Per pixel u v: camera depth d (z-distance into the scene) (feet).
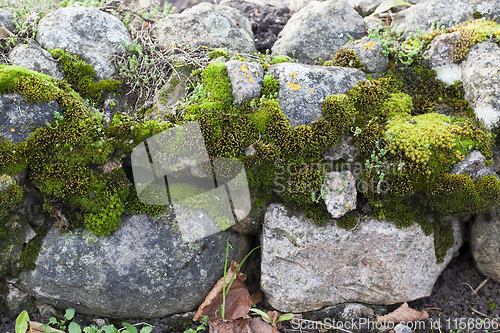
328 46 3.75
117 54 3.51
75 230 3.30
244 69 3.37
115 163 3.30
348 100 3.35
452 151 3.31
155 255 3.32
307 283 3.42
